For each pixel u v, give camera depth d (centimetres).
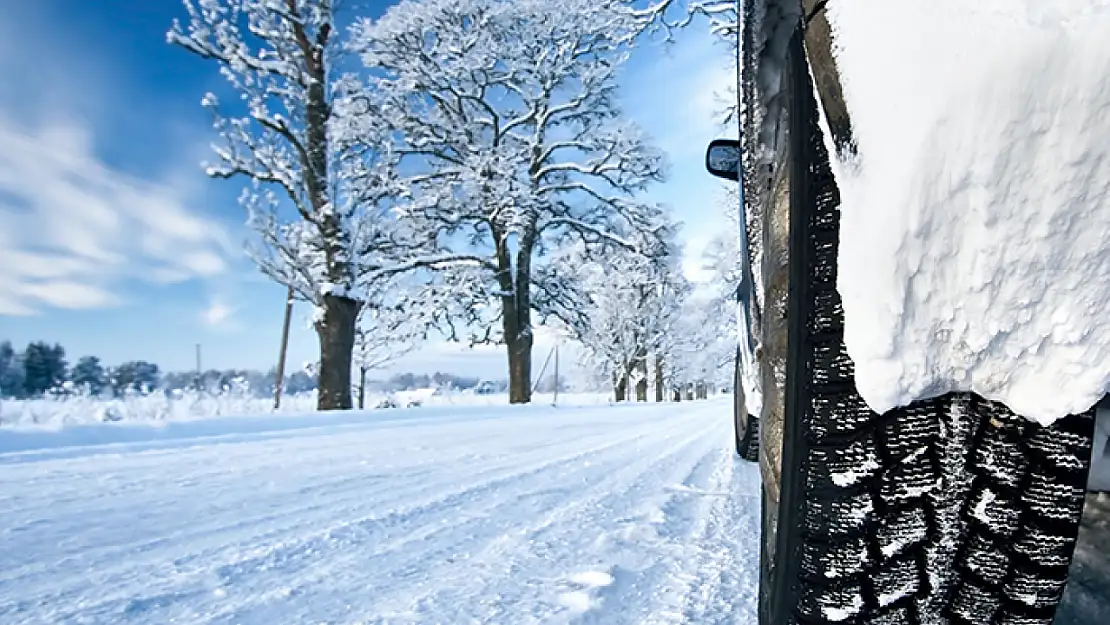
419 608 169
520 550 221
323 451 523
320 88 1425
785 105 95
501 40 1922
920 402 76
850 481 79
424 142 1870
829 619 83
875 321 72
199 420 691
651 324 3475
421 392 2148
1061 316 65
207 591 187
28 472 405
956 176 65
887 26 69
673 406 1616
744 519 263
